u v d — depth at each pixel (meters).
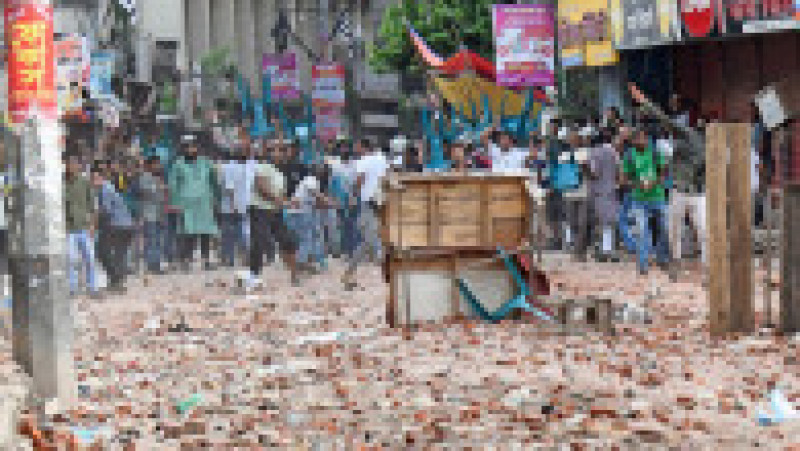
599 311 39.44
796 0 75.38
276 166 69.56
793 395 28.20
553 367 33.00
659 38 86.50
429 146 74.81
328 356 36.59
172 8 149.12
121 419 27.64
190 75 147.00
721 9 80.31
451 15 135.38
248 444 24.98
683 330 39.06
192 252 72.94
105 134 92.88
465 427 25.66
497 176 43.22
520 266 42.78
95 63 98.06
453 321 42.97
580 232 67.69
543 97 97.69
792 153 36.94
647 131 65.50
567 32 94.62
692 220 59.38
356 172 72.88
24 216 28.50
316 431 26.03
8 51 28.53
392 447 24.27
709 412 26.62
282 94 150.75
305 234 66.19
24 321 28.72
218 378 33.34
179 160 71.94
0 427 23.59
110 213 60.53
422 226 43.16
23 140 28.38
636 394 28.66
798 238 37.06
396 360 35.25
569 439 24.22
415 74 149.25
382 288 58.88
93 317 49.19
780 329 37.28
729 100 91.50
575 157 66.00
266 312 49.22
